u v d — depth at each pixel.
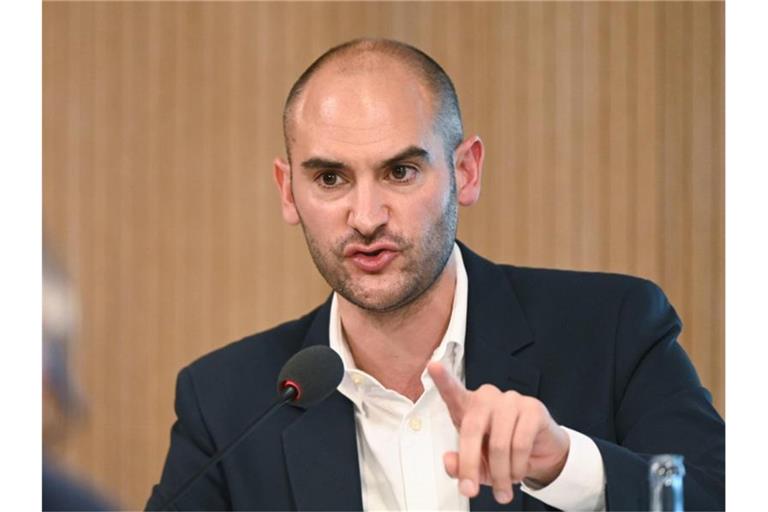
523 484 5.73
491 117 12.75
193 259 13.16
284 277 13.09
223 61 13.16
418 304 6.63
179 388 7.22
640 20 12.52
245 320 13.09
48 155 13.05
